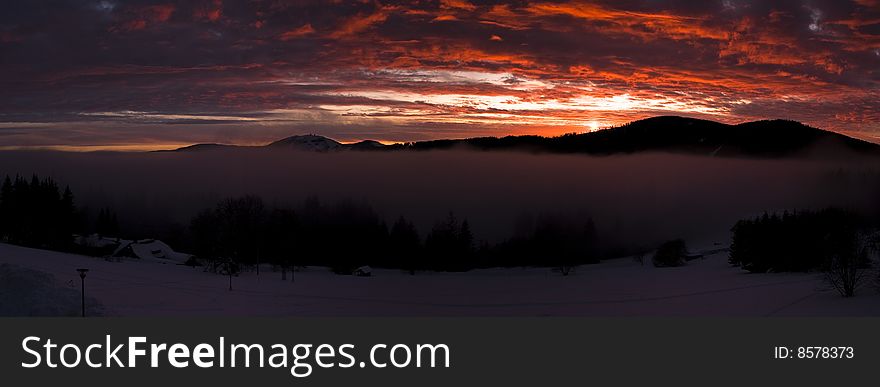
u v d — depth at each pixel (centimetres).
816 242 9550
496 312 7400
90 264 9981
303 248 15112
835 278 7088
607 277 12212
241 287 9575
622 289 9750
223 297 8275
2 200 13538
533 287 10531
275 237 14675
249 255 13575
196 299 7844
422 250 15400
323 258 15275
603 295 9025
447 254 15200
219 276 10775
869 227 10194
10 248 10344
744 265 11262
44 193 13812
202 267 11900
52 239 13400
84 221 18000
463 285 11012
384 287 10488
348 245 15512
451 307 7950
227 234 13125
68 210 14250
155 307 6950
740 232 11962
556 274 13988
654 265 14575
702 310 6869
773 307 6656
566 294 9306
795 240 9981
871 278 7006
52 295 4975
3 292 4953
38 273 5194
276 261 14025
